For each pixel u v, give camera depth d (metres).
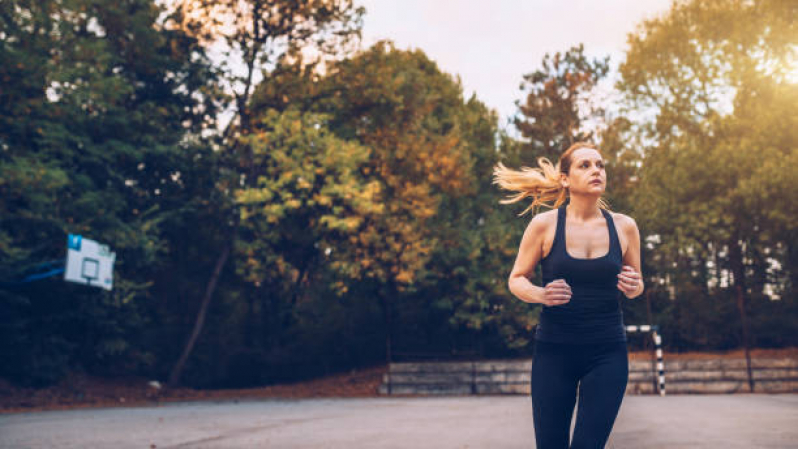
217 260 24.47
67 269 16.45
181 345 24.42
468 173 22.05
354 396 19.34
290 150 20.72
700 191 21.39
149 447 6.96
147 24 22.03
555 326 2.71
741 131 21.94
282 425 9.51
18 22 18.12
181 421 10.51
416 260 19.86
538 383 2.72
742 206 20.59
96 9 21.30
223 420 10.62
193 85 22.67
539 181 2.99
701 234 20.55
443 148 21.25
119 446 7.09
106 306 20.03
